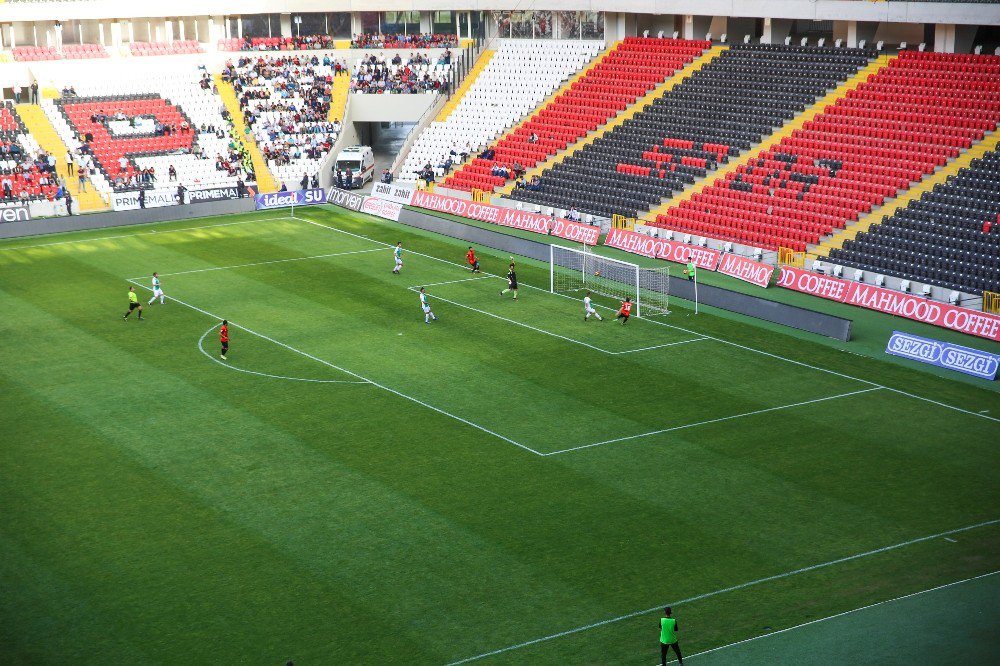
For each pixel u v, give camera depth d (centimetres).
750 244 7562
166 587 3606
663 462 4509
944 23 8319
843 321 6025
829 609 3466
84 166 9656
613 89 9900
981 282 6425
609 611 3462
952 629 3341
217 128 10412
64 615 3447
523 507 4134
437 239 8444
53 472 4444
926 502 4156
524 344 5984
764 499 4188
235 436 4791
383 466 4491
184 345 5988
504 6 10831
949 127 7819
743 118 8881
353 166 10344
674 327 6269
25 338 6119
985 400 5169
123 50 11088
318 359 5753
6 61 10588
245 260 7812
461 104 10625
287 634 3347
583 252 7262
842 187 7744
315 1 11175
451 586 3609
